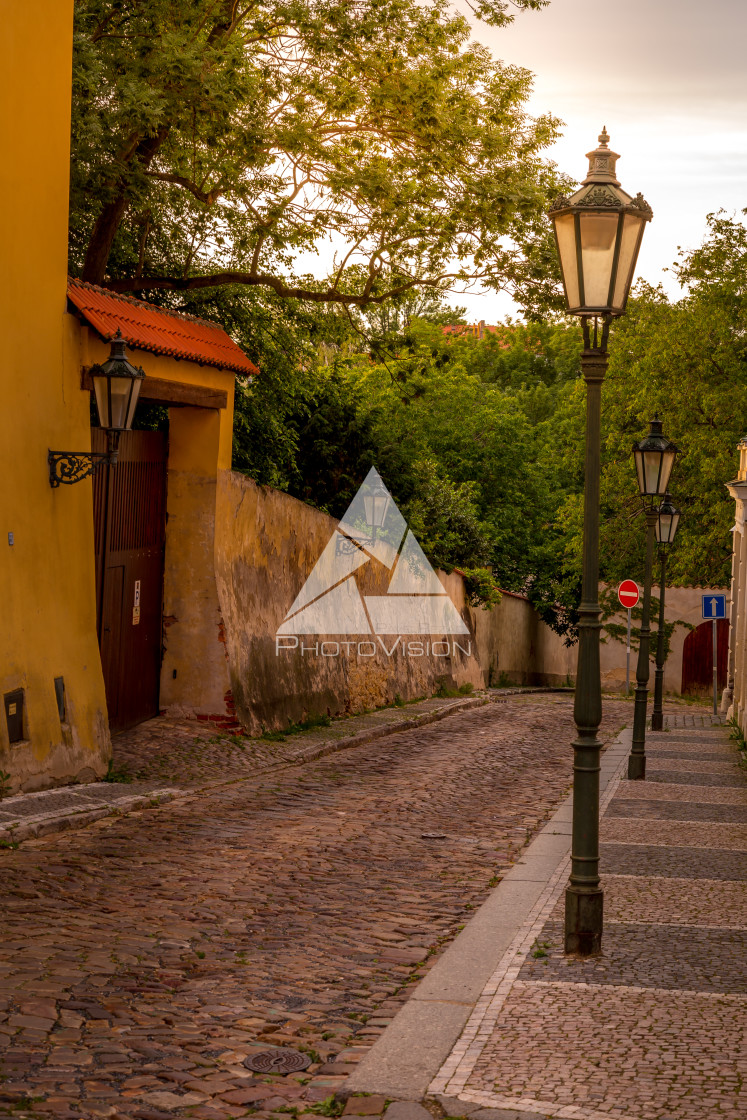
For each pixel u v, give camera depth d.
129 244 18.09
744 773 14.74
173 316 14.14
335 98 16.50
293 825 10.09
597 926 6.29
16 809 9.39
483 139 16.67
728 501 34.28
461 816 11.14
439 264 18.02
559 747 17.59
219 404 14.63
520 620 40.44
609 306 6.51
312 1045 5.00
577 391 41.34
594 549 6.63
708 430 35.09
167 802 10.80
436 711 22.45
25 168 10.28
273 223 16.92
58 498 11.02
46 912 6.77
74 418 11.38
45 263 10.73
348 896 7.74
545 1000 5.47
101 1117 4.14
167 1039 4.96
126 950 6.16
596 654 6.48
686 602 40.19
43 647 10.62
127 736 13.66
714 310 35.00
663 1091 4.35
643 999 5.48
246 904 7.33
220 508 14.96
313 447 22.56
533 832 10.43
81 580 11.54
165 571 14.92
